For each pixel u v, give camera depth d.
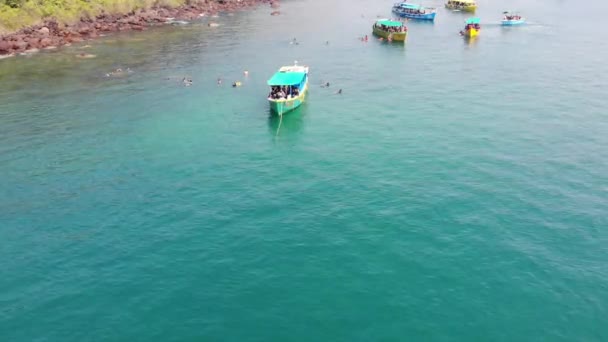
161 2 153.25
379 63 101.44
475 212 46.56
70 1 127.69
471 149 60.38
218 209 47.81
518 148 60.56
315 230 44.16
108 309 35.50
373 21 149.25
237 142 63.84
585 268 38.78
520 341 32.22
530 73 93.12
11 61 100.19
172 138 65.00
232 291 37.00
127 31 130.00
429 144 62.00
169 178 54.19
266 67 98.75
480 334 32.78
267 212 47.16
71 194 51.00
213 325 33.94
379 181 52.78
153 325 34.03
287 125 69.38
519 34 129.12
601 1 191.62
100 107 76.12
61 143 63.34
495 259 39.84
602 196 49.28
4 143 63.09
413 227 44.31
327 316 34.50
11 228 45.22
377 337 32.62
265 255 40.91
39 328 33.88
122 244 42.72
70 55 105.31
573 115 71.44
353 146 61.94
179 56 106.06
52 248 42.28
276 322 34.09
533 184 51.72
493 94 81.19
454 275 38.12
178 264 40.00
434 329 33.22
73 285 37.84
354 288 37.03
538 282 37.25
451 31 133.25
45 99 79.19
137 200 49.72
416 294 36.28
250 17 154.12
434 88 84.88
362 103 78.06
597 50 110.94
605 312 34.47
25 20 116.06
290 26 140.88
